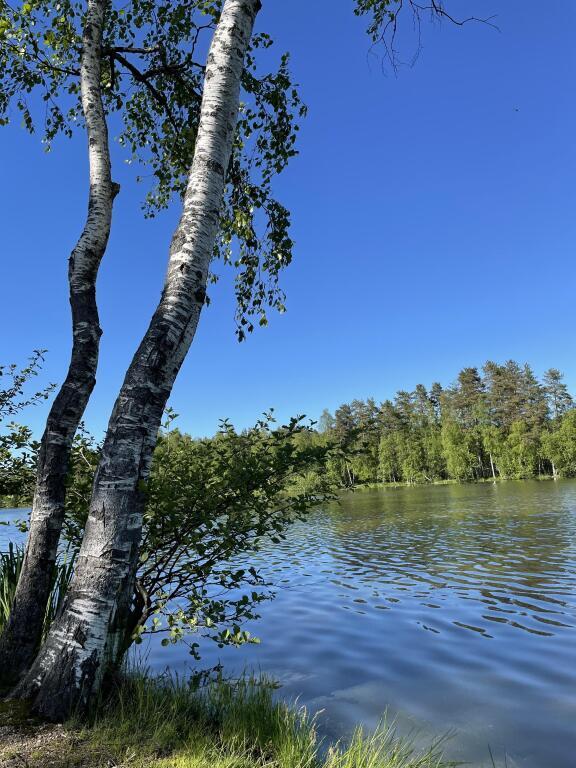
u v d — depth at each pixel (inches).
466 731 180.7
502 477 2989.7
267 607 378.3
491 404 3447.3
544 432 2947.8
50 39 241.1
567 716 191.8
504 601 378.6
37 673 131.2
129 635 166.4
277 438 193.3
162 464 201.2
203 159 166.9
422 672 243.1
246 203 287.3
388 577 489.7
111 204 203.0
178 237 160.9
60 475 170.9
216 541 184.4
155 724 132.8
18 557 223.8
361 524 1029.2
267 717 152.1
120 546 136.6
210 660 264.1
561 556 550.9
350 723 186.9
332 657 267.7
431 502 1572.3
